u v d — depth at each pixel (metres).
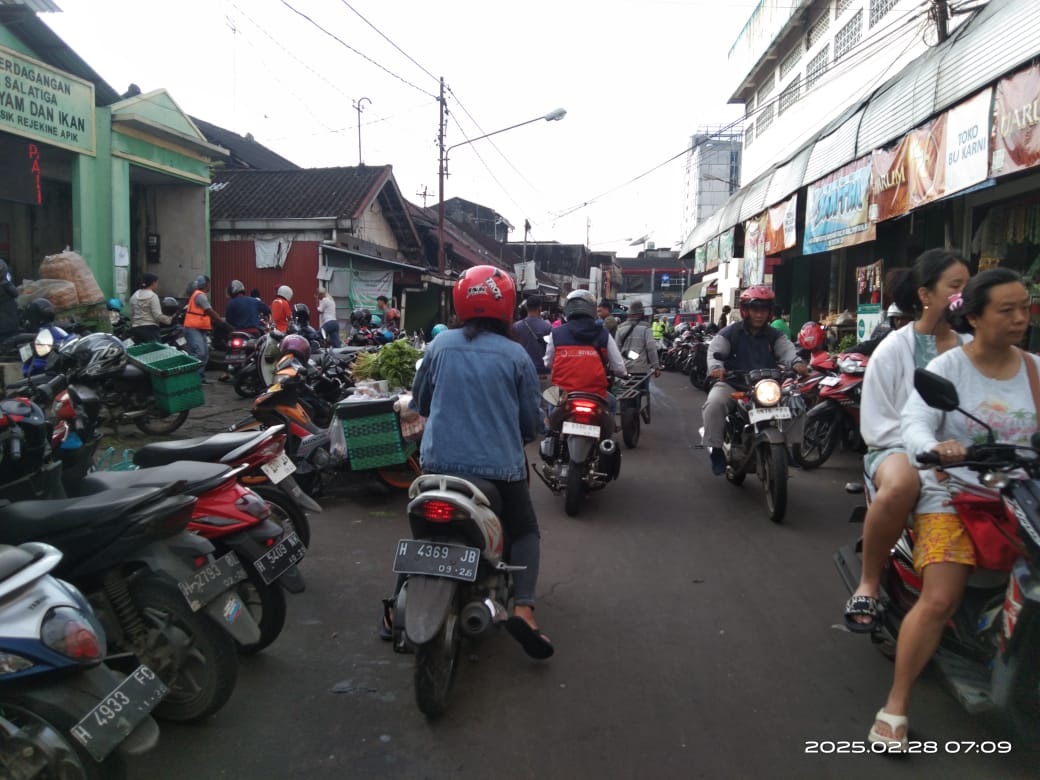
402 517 5.81
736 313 19.47
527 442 3.59
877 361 3.33
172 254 16.39
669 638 3.78
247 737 2.91
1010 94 6.21
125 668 2.88
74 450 4.10
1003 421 2.86
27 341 7.47
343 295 19.30
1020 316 2.79
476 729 2.96
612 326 10.37
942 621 2.77
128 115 13.29
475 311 3.41
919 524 2.90
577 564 4.86
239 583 3.12
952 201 10.10
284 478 4.35
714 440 6.33
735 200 17.02
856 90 15.01
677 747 2.85
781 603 4.22
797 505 6.27
